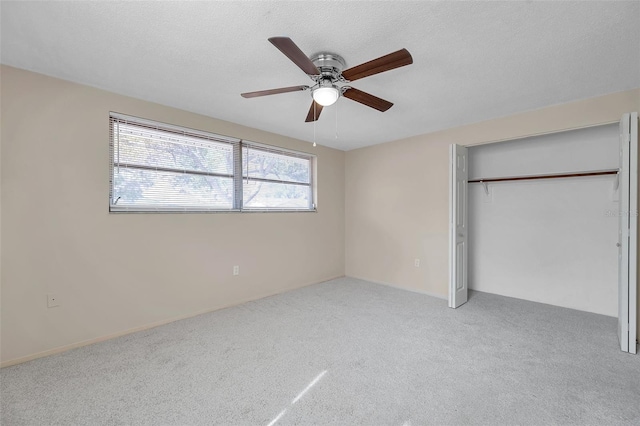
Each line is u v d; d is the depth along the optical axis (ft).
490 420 5.36
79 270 8.24
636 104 8.45
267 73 7.56
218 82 8.09
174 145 10.18
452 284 11.31
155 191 9.76
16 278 7.35
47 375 6.77
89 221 8.39
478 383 6.48
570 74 7.59
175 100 9.40
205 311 10.86
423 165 13.43
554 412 5.55
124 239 9.02
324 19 5.39
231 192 11.73
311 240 14.96
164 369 7.04
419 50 6.44
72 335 8.11
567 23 5.51
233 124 11.64
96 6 5.03
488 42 6.15
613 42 6.14
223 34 5.86
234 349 8.04
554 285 11.62
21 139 7.40
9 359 7.24
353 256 16.55
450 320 10.10
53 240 7.84
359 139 14.35
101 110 8.57
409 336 8.85
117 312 8.88
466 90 8.57
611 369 6.98
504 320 10.09
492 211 13.15
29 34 5.88
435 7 5.07
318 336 8.86
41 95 7.64
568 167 11.29
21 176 7.40
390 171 14.74
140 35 5.91
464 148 11.94
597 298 10.71
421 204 13.55
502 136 10.95
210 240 11.02
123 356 7.64
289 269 13.89
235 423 5.31
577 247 11.10
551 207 11.67
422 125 12.01
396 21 5.44
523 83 8.12
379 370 7.01
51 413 5.52
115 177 8.97
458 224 11.49
